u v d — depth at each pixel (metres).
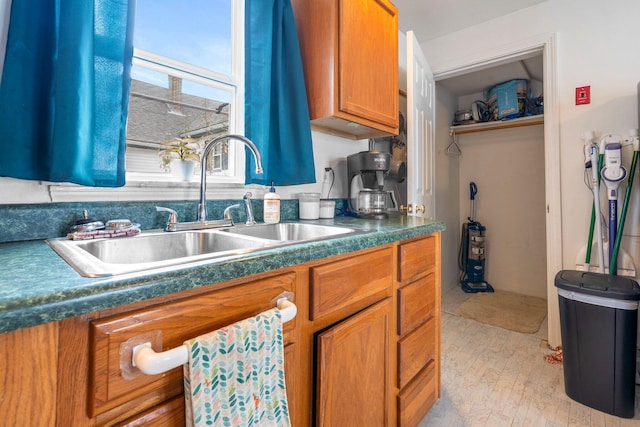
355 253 0.94
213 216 1.28
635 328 1.37
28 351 0.39
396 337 1.13
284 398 0.64
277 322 0.63
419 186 1.98
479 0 2.06
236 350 0.55
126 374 0.47
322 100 1.43
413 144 1.87
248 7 1.34
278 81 1.42
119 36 0.90
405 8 2.13
